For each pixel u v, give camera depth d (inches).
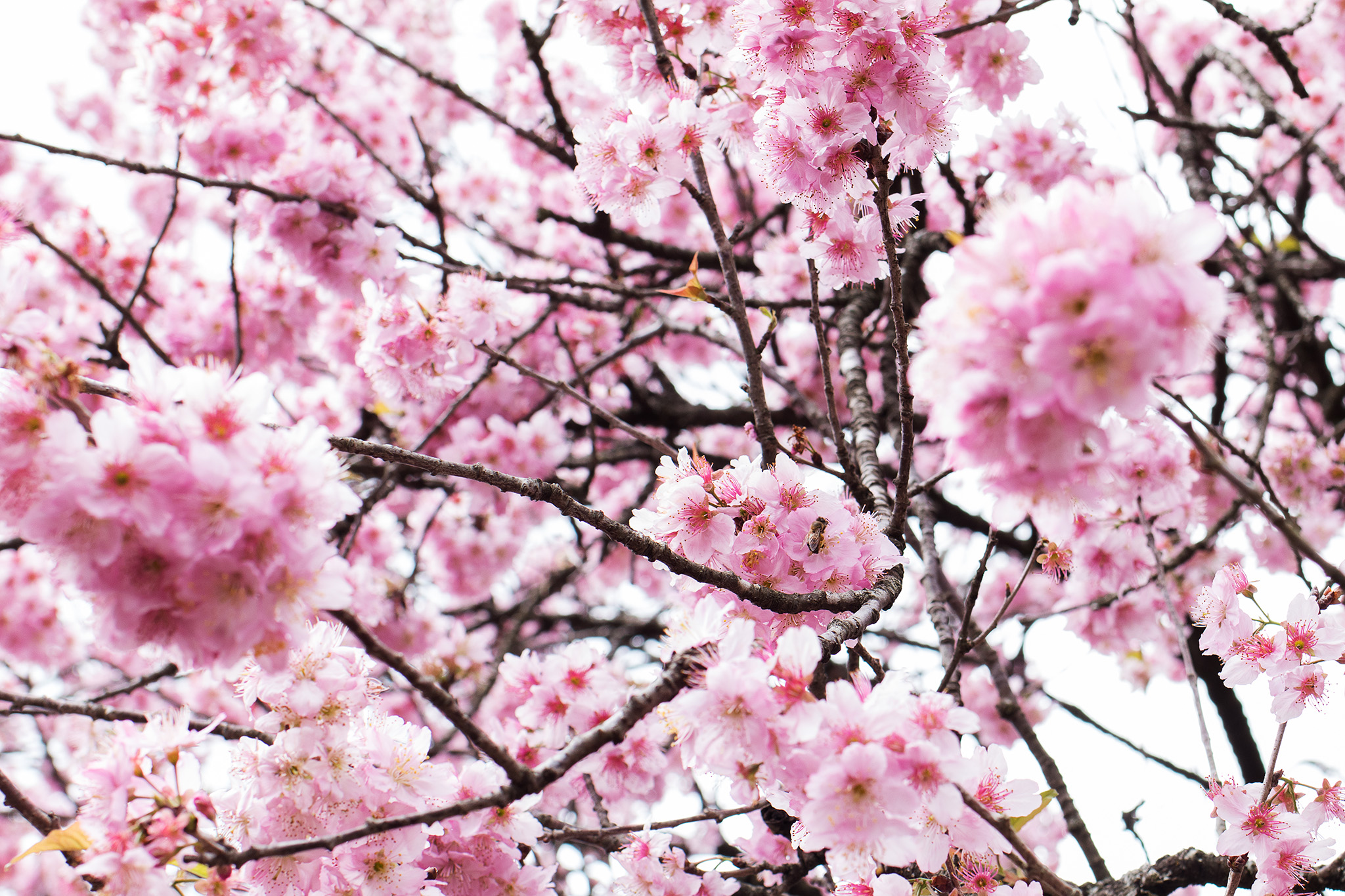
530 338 281.1
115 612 65.2
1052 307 52.7
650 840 127.2
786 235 261.4
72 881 90.4
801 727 71.2
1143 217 54.0
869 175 105.7
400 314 167.5
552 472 267.7
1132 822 157.6
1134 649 223.6
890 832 70.5
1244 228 261.0
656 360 307.1
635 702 71.2
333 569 68.0
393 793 95.6
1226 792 112.6
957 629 183.3
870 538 105.7
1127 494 166.6
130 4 283.7
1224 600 116.4
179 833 73.8
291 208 171.5
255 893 90.7
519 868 103.7
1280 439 236.1
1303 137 244.1
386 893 92.0
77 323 244.1
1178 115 286.7
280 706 95.9
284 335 249.4
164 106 195.2
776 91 109.8
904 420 103.4
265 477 65.6
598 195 124.5
